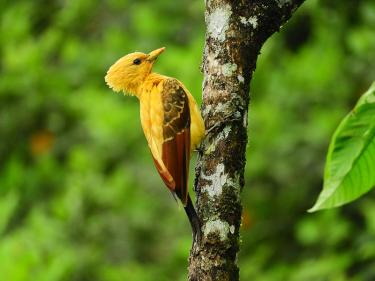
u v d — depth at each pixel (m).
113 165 15.56
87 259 13.66
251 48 7.07
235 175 6.93
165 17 16.72
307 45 15.37
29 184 15.74
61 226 14.02
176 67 14.60
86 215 14.59
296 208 14.06
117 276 13.57
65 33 17.59
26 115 16.31
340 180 7.04
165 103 8.32
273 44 14.92
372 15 13.42
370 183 7.07
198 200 6.95
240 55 7.03
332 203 7.06
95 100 15.75
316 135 14.04
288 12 7.18
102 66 16.75
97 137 15.47
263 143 14.20
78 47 16.86
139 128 15.58
